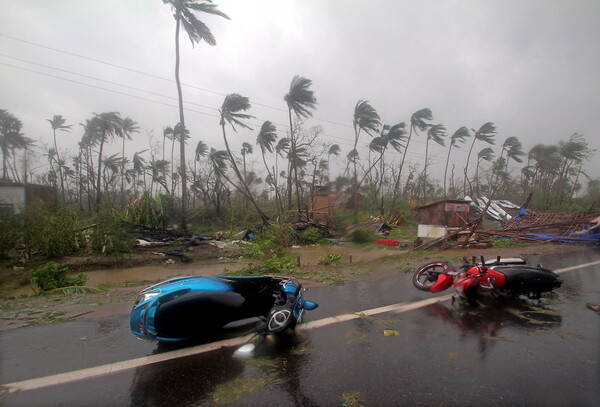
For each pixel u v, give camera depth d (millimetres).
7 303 6305
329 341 4090
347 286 6973
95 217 19141
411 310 5242
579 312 5074
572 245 13500
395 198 36219
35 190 25625
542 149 43094
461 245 13344
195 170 35875
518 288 5633
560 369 3352
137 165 39250
